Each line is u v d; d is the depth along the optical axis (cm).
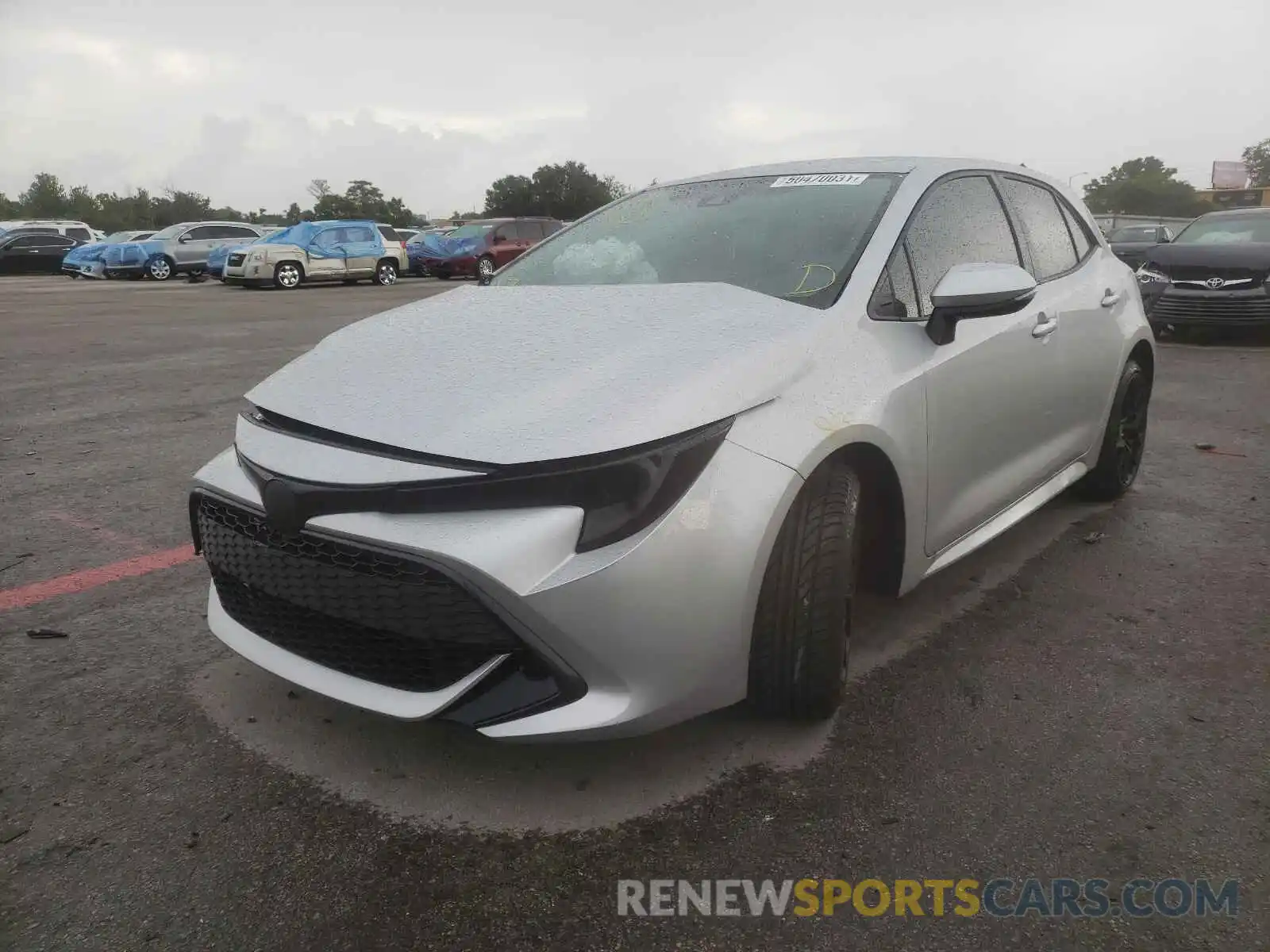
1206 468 521
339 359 262
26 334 1166
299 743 251
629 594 200
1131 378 434
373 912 193
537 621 198
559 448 201
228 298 1825
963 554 312
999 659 299
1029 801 227
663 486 204
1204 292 1019
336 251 2233
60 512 446
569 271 327
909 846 212
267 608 239
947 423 285
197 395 751
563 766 240
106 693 276
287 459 221
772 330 246
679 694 212
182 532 417
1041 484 373
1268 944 184
